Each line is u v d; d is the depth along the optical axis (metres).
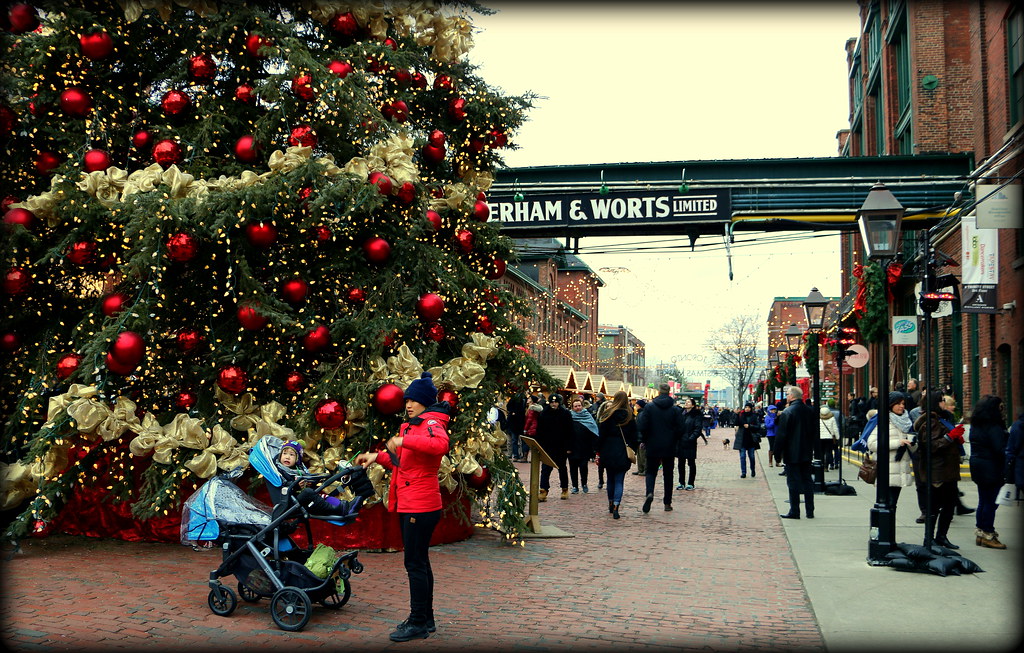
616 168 19.84
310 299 8.99
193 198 7.90
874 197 9.05
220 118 9.21
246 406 8.58
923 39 23.69
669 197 19.02
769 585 7.59
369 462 6.23
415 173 8.86
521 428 21.73
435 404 5.90
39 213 8.34
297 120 9.09
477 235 10.49
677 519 12.29
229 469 8.23
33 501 8.06
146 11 9.09
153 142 9.26
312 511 6.38
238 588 6.60
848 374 40.03
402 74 9.73
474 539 10.08
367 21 9.71
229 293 8.33
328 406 8.18
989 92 18.22
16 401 9.16
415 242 8.95
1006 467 9.49
